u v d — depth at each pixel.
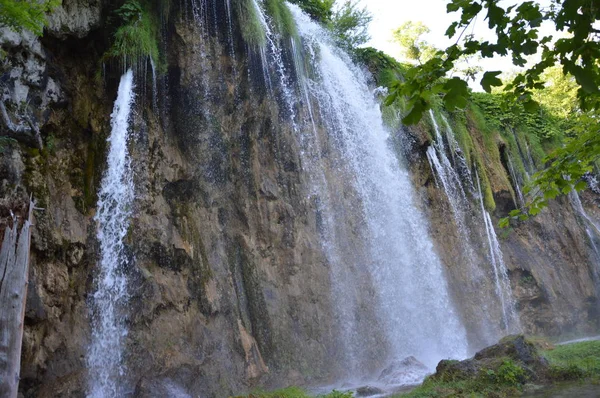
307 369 11.78
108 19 11.42
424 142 18.92
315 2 18.25
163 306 10.30
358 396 9.13
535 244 21.89
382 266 15.05
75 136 10.32
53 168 9.64
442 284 16.97
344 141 15.85
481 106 24.56
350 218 14.85
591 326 21.41
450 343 15.86
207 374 10.16
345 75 17.34
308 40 16.12
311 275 13.09
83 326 9.16
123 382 9.24
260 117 13.58
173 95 12.27
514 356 9.02
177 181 11.73
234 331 11.08
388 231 15.92
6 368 5.67
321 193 14.36
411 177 18.25
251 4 13.41
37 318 8.34
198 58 12.57
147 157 11.34
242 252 12.29
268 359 11.45
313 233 13.66
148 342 9.80
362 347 13.12
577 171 6.25
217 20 13.16
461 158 21.03
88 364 8.95
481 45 3.95
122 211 10.53
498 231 21.11
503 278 19.86
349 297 13.58
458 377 8.60
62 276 9.05
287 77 14.57
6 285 6.01
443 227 18.61
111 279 9.87
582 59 3.29
